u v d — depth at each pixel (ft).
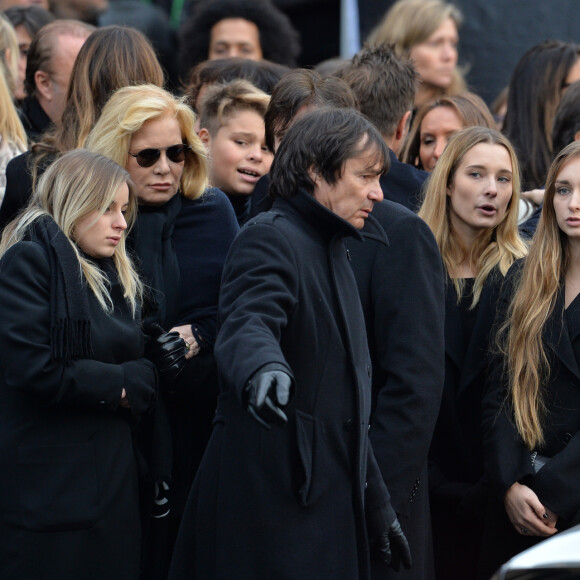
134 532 43.19
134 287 43.75
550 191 46.65
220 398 39.40
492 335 47.80
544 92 65.46
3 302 41.32
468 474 49.32
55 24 60.70
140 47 50.49
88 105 49.55
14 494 41.50
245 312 35.45
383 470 40.93
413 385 41.16
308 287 37.60
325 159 37.73
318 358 37.78
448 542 49.83
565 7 84.33
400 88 52.80
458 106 60.18
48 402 41.11
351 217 38.22
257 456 37.52
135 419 43.37
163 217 46.37
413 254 42.09
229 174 54.24
